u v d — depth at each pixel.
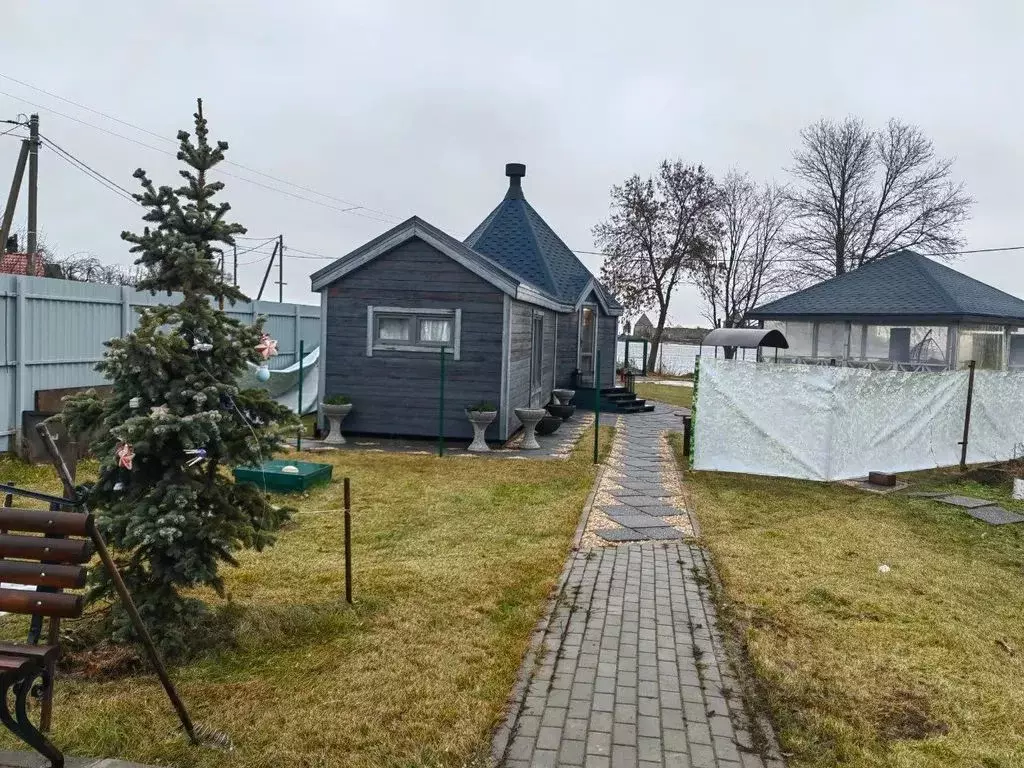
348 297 14.32
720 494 10.28
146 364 4.59
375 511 8.76
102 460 4.66
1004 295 25.39
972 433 13.42
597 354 12.45
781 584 6.51
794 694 4.47
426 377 14.23
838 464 11.40
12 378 10.98
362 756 3.64
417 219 13.82
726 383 11.63
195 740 3.72
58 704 4.05
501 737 3.92
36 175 19.20
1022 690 4.70
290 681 4.43
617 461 12.77
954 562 7.54
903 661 5.02
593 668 4.76
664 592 6.24
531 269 19.34
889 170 43.62
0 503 8.43
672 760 3.76
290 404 17.03
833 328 24.50
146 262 4.79
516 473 11.31
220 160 4.99
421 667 4.65
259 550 5.13
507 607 5.77
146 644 3.65
